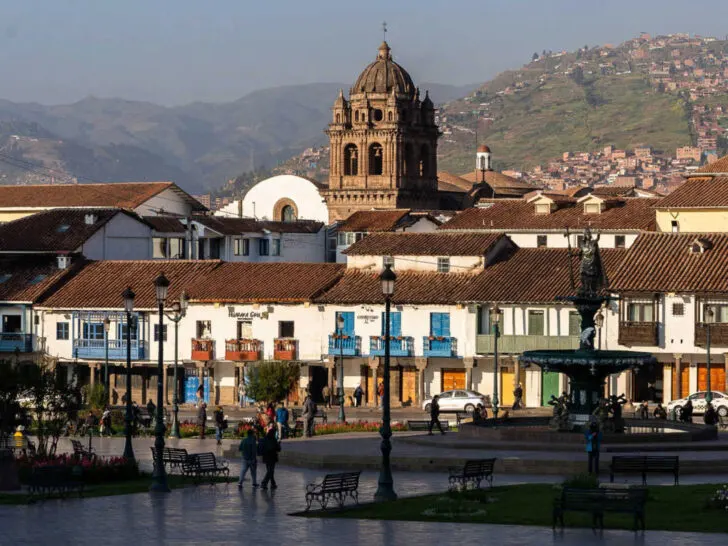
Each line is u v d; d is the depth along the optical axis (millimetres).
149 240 160500
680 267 121438
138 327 135750
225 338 133750
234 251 177750
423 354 128000
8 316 139250
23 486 69250
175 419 99562
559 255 131250
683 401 113438
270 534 53719
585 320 81688
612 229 157625
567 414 81000
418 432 95625
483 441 80438
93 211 155750
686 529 53281
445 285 129375
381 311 129375
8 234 149125
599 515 53156
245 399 130250
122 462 74188
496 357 109938
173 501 63281
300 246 186750
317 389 133500
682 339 119562
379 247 134250
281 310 132375
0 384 78312
